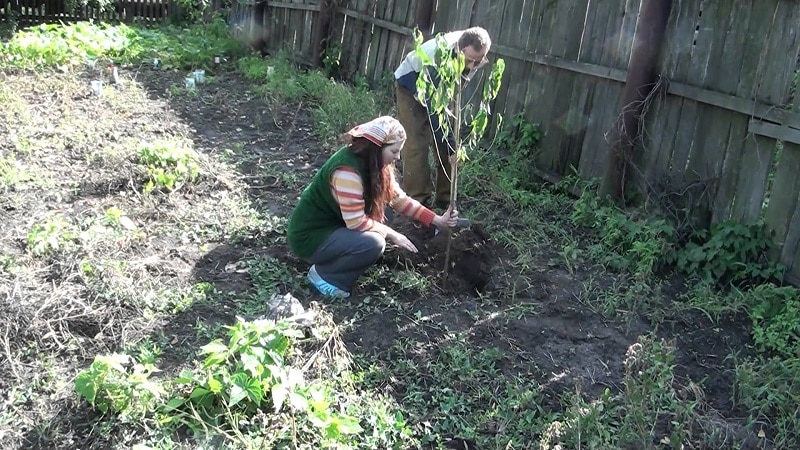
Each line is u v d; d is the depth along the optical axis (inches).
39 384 136.6
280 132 307.1
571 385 149.6
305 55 430.0
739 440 135.1
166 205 217.3
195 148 275.9
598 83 239.1
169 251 188.7
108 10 539.5
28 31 456.1
